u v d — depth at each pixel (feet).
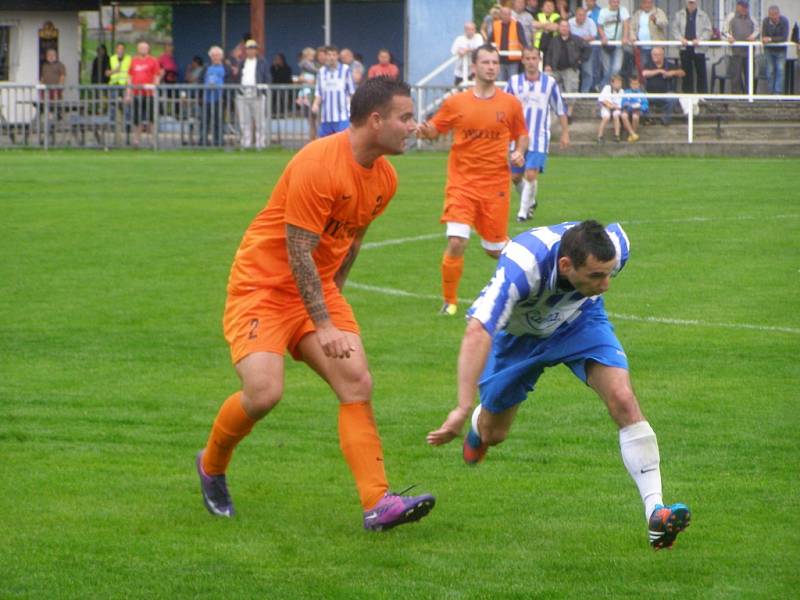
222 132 242.99
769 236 130.72
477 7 351.25
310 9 299.79
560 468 57.82
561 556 46.11
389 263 117.08
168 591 42.47
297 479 56.08
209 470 50.21
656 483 46.34
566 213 149.89
